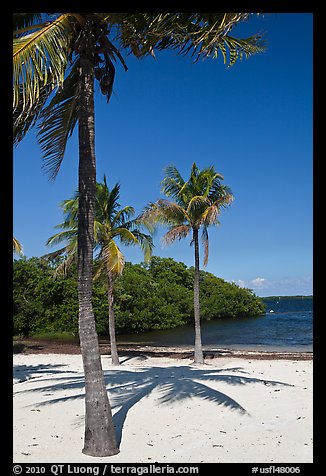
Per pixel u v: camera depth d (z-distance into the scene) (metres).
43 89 8.18
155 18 6.71
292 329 42.12
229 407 11.02
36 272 39.75
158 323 47.16
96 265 20.88
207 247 20.44
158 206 19.78
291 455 7.69
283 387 13.42
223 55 6.70
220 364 19.69
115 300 43.00
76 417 10.45
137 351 26.97
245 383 14.02
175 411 10.77
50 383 15.15
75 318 38.03
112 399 12.10
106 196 20.34
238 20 5.28
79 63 8.23
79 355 24.86
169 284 51.88
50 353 26.12
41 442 8.54
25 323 38.25
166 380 14.69
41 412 11.02
